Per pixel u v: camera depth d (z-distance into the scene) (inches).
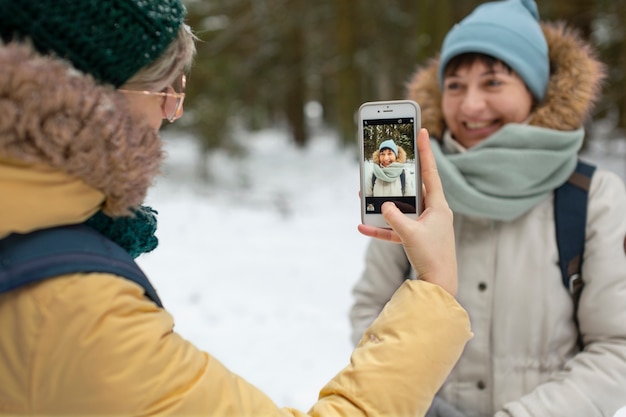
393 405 37.9
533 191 64.6
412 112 50.6
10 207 30.5
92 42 33.4
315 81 798.5
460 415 62.3
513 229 66.8
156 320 33.8
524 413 57.4
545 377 63.8
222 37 561.3
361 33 633.0
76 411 31.9
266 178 536.1
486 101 71.2
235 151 511.2
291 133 783.1
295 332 192.9
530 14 72.2
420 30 417.7
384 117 51.2
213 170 526.9
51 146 30.1
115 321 31.9
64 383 31.6
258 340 185.5
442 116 77.8
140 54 35.4
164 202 395.5
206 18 516.4
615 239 61.6
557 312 63.7
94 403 31.5
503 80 70.1
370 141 51.6
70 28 32.7
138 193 35.0
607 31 481.4
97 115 31.4
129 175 33.4
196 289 231.1
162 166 38.0
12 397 32.4
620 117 489.1
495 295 66.2
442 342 39.4
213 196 436.8
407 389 38.2
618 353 58.7
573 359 61.3
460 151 70.9
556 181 64.5
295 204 426.0
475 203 65.0
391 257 74.0
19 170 30.2
